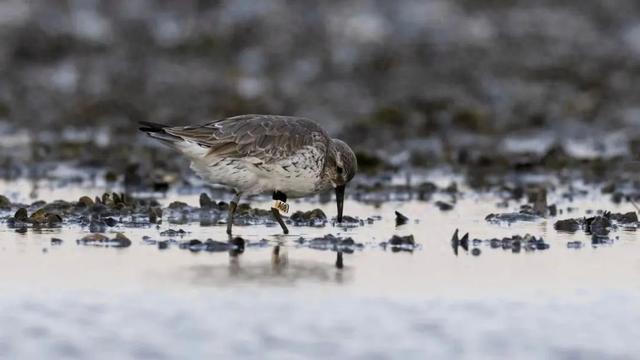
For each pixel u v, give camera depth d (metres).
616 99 27.48
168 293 10.75
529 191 17.47
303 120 14.09
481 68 30.39
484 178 19.31
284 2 34.09
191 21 33.25
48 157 20.66
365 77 29.73
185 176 18.72
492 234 13.89
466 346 9.38
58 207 15.06
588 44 32.72
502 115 25.70
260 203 16.30
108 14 33.25
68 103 26.47
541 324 9.93
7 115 25.17
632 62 31.09
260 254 12.53
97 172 19.39
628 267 12.01
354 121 24.59
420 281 11.35
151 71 29.77
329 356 9.09
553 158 20.28
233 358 9.02
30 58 30.44
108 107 25.73
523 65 30.59
